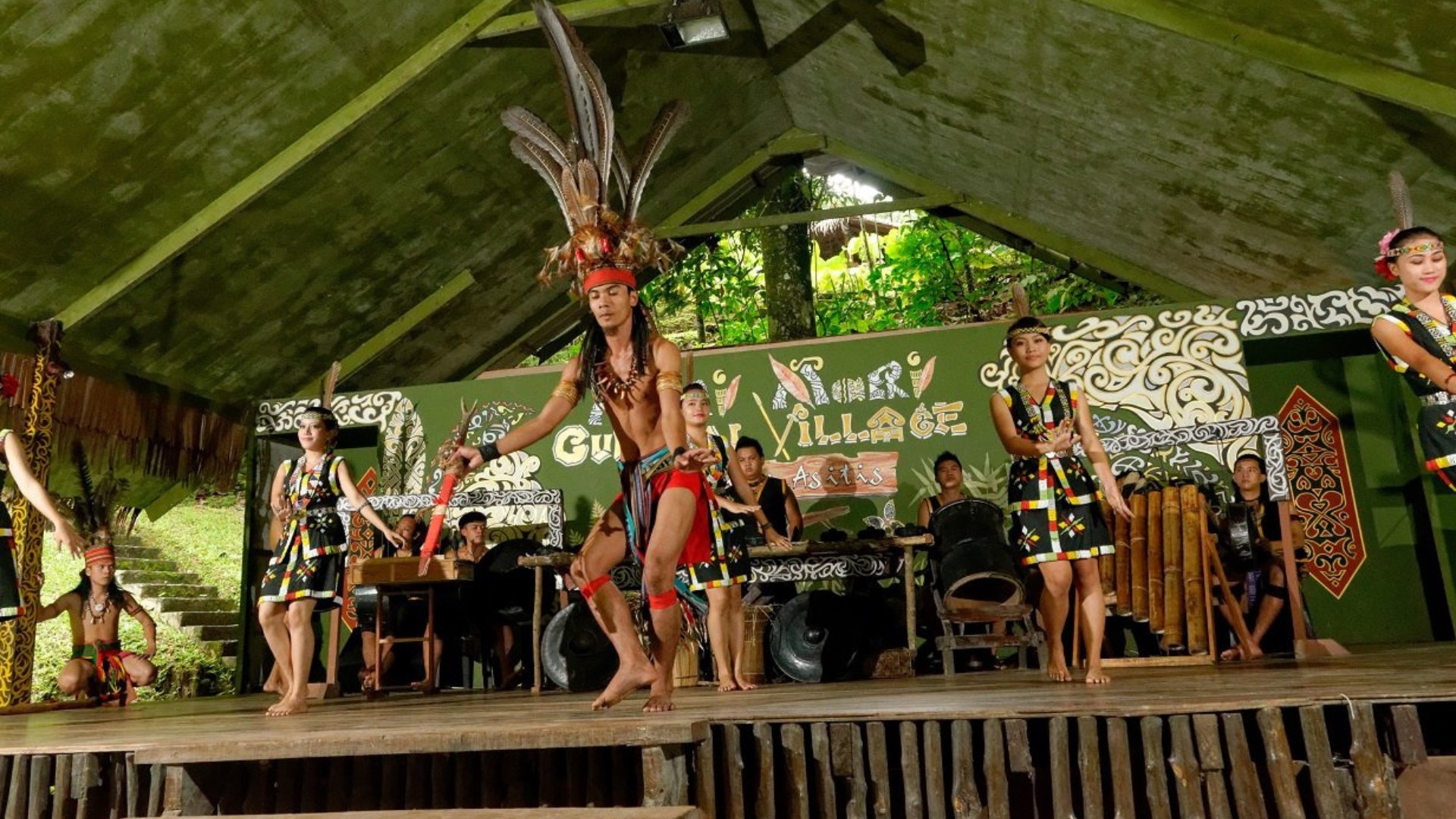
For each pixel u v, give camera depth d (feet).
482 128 25.11
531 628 25.77
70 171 20.56
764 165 34.35
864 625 21.40
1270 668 14.84
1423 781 7.77
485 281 30.86
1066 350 25.79
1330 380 27.96
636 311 10.25
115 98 19.70
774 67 29.27
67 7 17.80
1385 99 18.07
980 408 26.21
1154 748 8.00
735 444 27.09
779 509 22.02
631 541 10.14
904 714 8.45
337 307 28.27
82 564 39.75
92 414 24.91
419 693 23.53
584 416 27.89
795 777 8.50
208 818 7.91
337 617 24.20
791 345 27.40
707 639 20.58
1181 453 24.76
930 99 26.78
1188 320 25.26
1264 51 18.51
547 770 8.98
